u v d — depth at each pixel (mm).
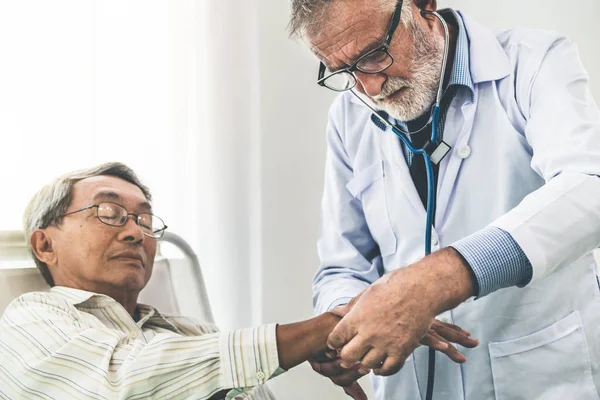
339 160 1584
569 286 1302
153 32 2094
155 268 1764
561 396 1288
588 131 1134
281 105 2277
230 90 2209
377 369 1065
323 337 1199
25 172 1880
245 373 1170
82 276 1463
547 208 1055
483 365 1353
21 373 1215
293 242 2287
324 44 1203
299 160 2303
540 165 1188
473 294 1030
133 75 2053
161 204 2098
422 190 1405
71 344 1220
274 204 2264
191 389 1160
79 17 1963
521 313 1315
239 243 2211
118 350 1230
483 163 1341
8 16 1869
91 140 1973
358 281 1492
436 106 1289
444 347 1238
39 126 1901
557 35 1312
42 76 1909
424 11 1301
